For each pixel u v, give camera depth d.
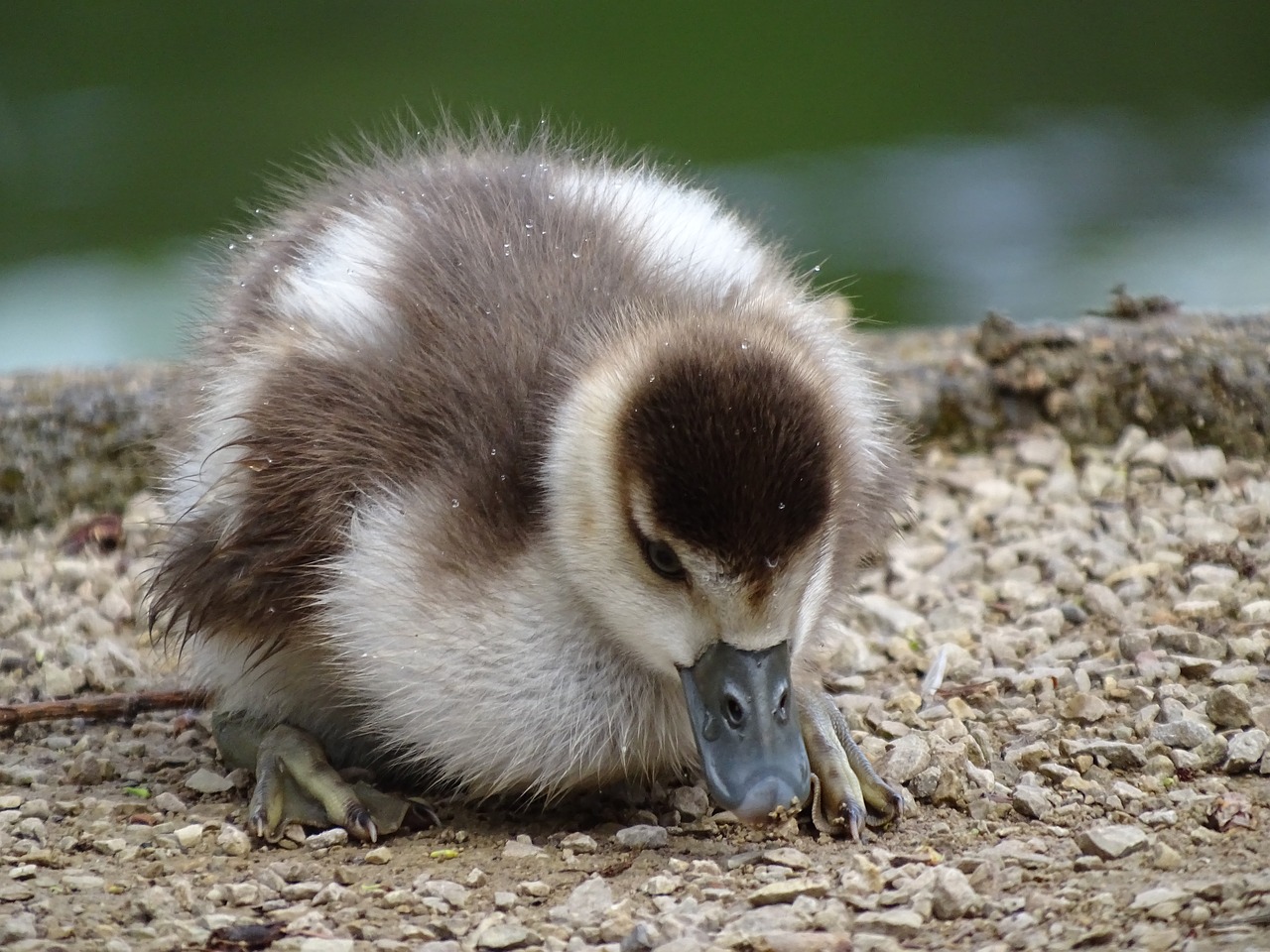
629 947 8.09
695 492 8.80
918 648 12.23
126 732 11.62
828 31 37.97
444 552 9.65
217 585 10.02
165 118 32.12
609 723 9.93
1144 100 32.34
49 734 11.61
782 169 28.67
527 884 8.89
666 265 10.64
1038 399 15.87
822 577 9.39
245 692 10.73
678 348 9.18
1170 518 14.03
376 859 9.41
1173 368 15.55
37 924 8.44
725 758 8.91
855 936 8.02
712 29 37.66
